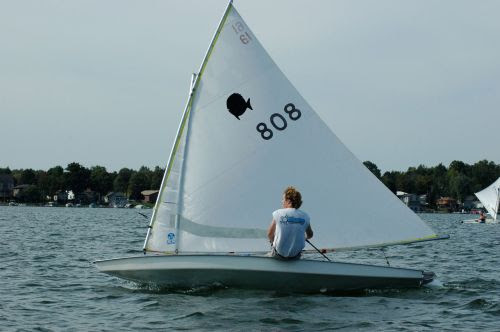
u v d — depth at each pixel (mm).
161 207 24016
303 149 24328
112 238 59312
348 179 24125
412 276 23953
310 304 21531
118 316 20359
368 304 21844
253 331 18250
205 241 23906
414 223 23484
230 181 24047
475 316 20500
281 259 22219
